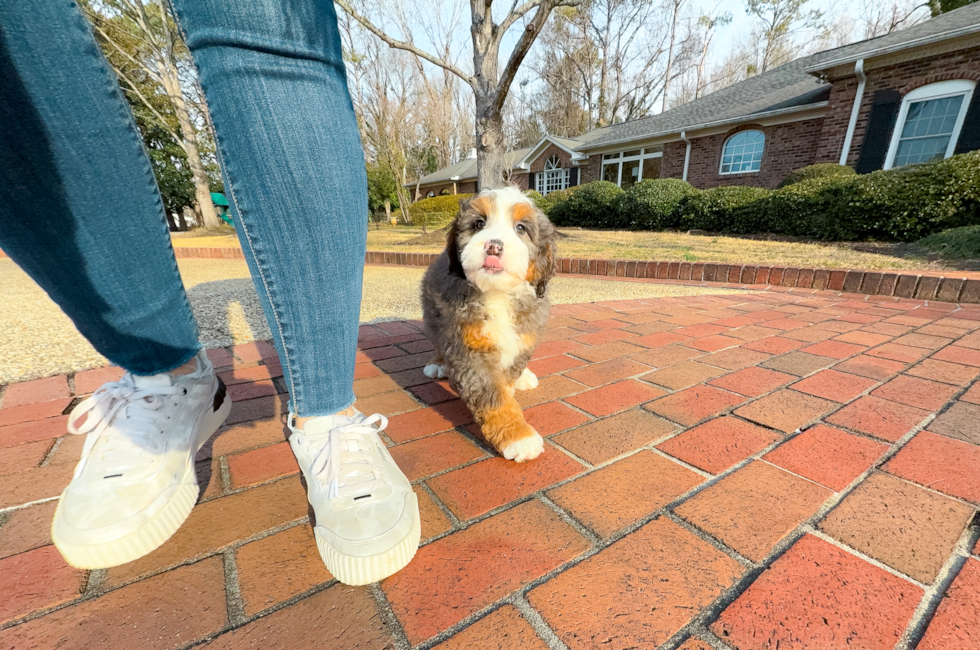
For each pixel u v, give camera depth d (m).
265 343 2.86
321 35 0.94
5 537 1.15
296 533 1.18
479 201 1.98
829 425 1.71
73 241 0.97
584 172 19.36
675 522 1.20
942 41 9.09
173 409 1.22
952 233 5.99
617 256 6.58
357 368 2.47
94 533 0.96
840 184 8.00
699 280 5.42
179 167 22.89
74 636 0.88
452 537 1.16
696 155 14.84
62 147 0.89
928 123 9.89
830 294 4.47
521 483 1.39
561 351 2.71
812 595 0.96
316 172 0.96
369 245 9.90
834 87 11.03
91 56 0.91
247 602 0.97
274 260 1.00
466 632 0.90
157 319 1.18
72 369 2.32
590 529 1.19
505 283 1.65
